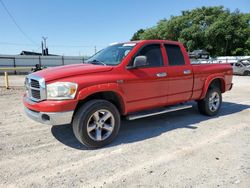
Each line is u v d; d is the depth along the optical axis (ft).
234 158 12.64
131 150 13.80
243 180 10.48
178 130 17.29
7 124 18.67
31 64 110.11
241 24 139.85
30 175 11.01
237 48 137.80
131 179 10.64
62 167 11.77
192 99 19.69
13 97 31.32
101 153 13.41
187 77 18.60
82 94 13.19
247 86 45.96
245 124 18.75
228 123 19.04
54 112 12.79
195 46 143.33
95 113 13.76
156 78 16.49
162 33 159.84
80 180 10.58
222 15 142.31
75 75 13.53
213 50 144.77
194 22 148.66
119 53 16.34
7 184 10.26
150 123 19.06
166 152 13.46
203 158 12.66
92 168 11.66
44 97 13.17
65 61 119.34
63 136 16.03
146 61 15.93
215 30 136.26
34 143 14.82
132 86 15.26
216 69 21.13
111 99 15.17
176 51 18.47
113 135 14.67
